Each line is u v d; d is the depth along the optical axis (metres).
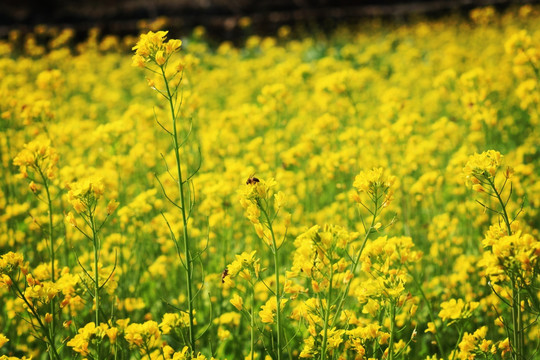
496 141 5.79
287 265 4.27
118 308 3.75
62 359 3.49
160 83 3.01
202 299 4.25
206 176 4.85
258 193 2.68
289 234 4.31
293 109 8.16
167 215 4.68
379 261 2.89
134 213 4.51
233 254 4.46
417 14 21.03
